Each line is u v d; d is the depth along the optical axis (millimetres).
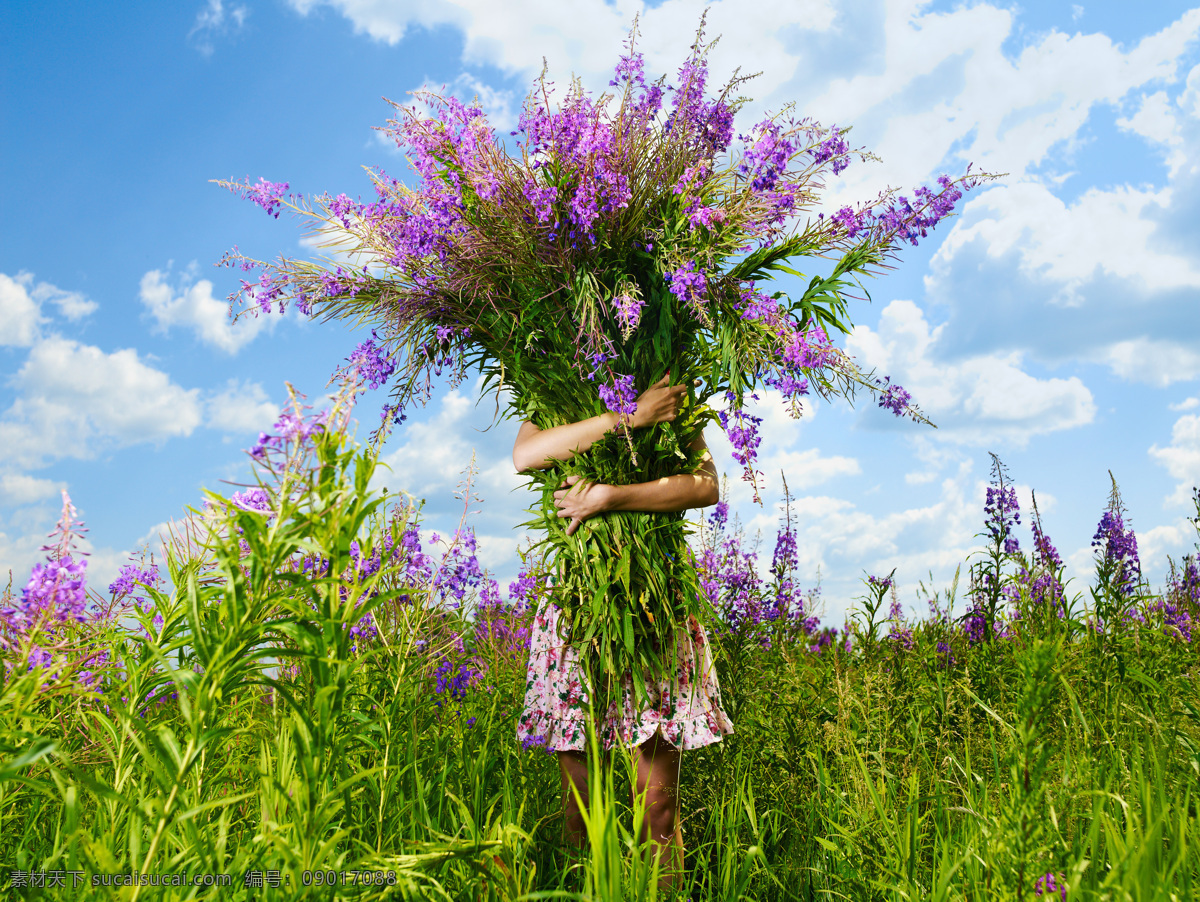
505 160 2537
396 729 2049
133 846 1192
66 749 1733
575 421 2766
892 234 2523
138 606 1739
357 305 2818
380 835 1812
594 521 2578
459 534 2758
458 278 2635
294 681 2012
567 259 2443
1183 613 3975
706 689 2625
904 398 2494
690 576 2605
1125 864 1614
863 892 2088
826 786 2553
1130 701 2975
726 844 2480
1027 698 1547
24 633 1440
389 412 2871
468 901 1772
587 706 2143
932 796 2289
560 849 2312
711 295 2494
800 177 2605
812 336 2418
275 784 1548
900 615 4211
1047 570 3574
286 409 1373
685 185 2568
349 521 1379
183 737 1791
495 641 3469
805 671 3244
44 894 1257
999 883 1647
